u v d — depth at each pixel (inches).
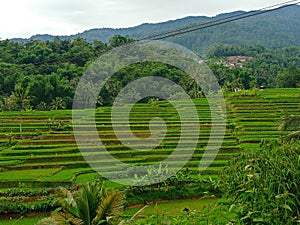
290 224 332.8
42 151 1533.0
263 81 4525.1
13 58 3336.6
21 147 1609.3
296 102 2517.2
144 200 948.0
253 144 1557.6
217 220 396.5
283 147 456.1
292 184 366.0
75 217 401.1
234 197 391.2
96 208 405.4
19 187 1101.7
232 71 3796.8
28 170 1299.2
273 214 337.1
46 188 1075.9
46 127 2076.8
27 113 2418.8
